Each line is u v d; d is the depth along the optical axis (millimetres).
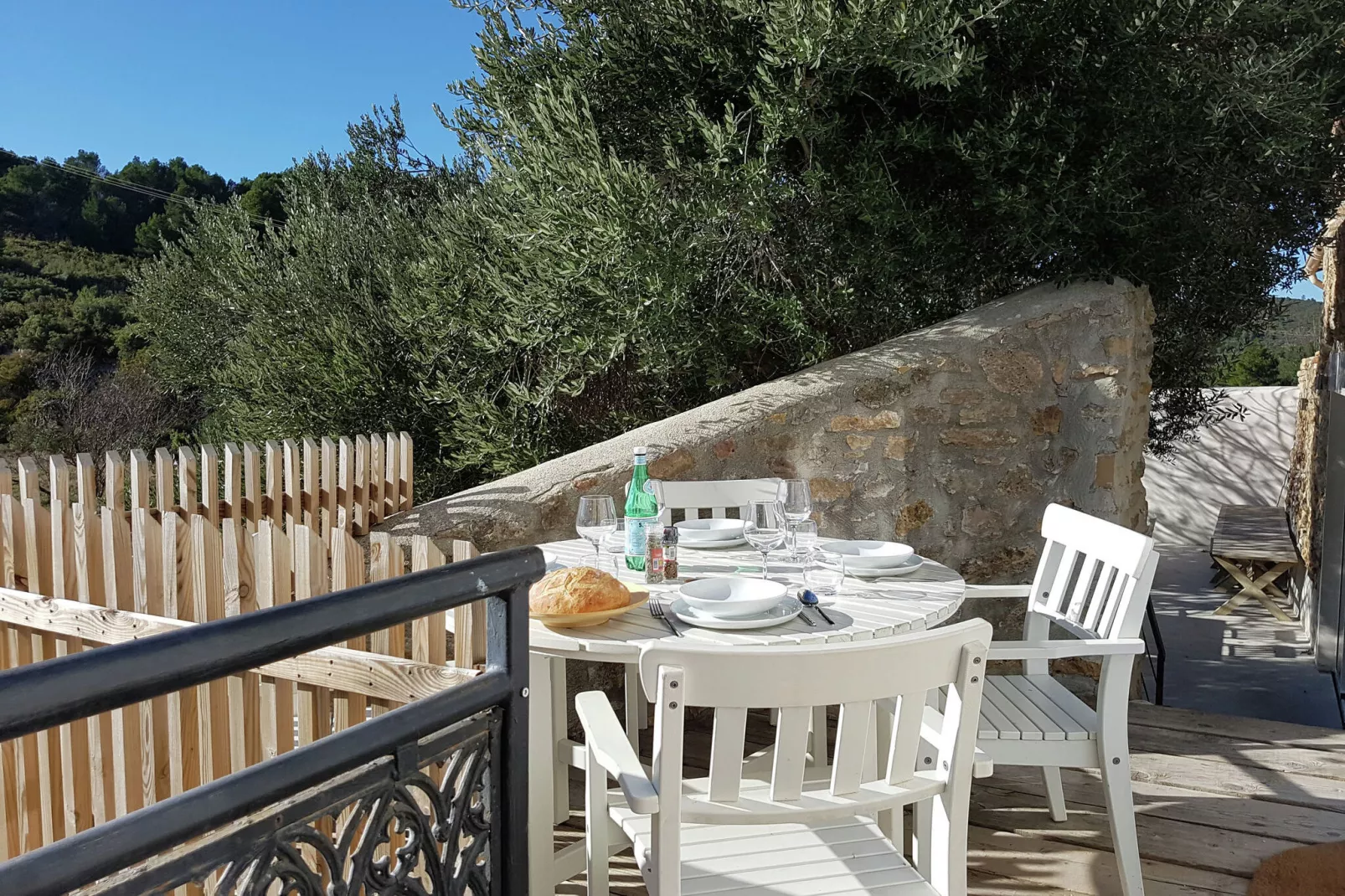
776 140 4816
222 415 10562
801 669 1467
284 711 2361
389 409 7496
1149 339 4668
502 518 3627
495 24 5715
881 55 4414
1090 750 2438
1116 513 4102
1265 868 2609
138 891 800
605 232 4754
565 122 4957
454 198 7668
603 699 2055
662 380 5695
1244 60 4418
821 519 4035
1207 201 4816
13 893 667
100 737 2598
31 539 2736
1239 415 8930
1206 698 5457
